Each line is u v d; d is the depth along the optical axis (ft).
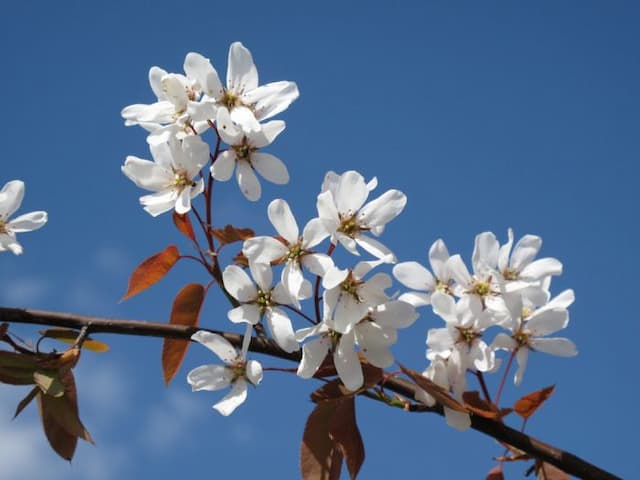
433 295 2.18
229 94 2.27
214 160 2.26
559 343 2.25
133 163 2.27
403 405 2.16
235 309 2.16
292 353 2.19
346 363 2.15
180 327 2.23
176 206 2.23
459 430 2.15
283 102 2.27
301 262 2.17
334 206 2.18
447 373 2.19
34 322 2.22
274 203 2.17
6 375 2.15
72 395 2.18
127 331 2.22
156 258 2.25
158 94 2.32
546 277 2.28
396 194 2.21
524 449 2.16
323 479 2.15
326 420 2.16
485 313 2.19
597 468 2.15
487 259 2.22
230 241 2.22
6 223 2.40
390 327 2.16
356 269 2.15
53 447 2.20
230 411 2.17
